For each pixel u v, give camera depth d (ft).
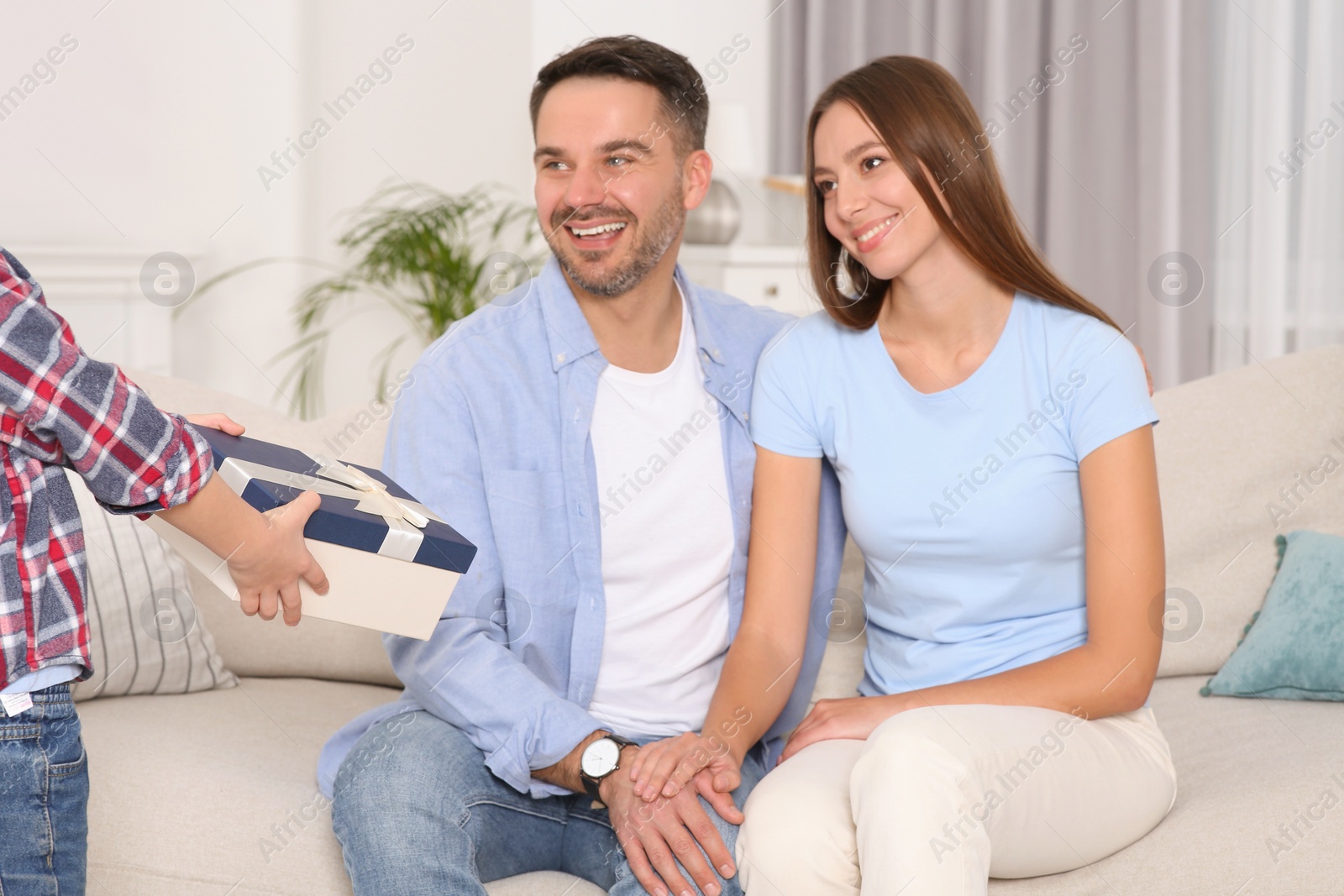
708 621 4.71
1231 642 5.60
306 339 12.00
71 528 3.13
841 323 4.78
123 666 5.22
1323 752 4.52
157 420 3.05
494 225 13.35
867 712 4.33
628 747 4.03
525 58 13.42
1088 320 4.52
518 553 4.45
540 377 4.66
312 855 4.10
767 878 3.79
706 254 11.19
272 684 5.69
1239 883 3.91
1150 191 10.64
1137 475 4.31
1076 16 11.02
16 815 3.00
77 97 10.41
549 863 4.31
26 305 2.83
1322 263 10.02
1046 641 4.46
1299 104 10.09
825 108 4.59
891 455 4.59
